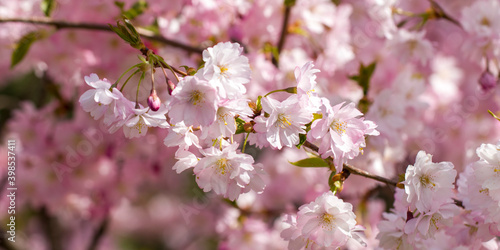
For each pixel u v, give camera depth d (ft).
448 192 4.02
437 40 7.20
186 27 5.17
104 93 3.88
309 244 4.04
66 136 5.95
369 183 5.01
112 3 5.22
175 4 5.16
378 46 5.33
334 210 3.99
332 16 5.17
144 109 3.89
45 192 6.20
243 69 3.88
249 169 3.94
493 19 5.03
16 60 5.06
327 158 4.09
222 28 5.15
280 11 5.13
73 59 5.57
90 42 5.54
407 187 3.98
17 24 5.41
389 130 4.96
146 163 6.28
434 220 4.05
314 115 3.99
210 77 3.85
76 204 6.46
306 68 3.94
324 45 5.21
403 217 4.11
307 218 4.00
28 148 6.01
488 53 5.08
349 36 5.34
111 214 6.97
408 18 5.38
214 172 3.97
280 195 5.94
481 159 4.03
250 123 3.95
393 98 5.00
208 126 3.86
